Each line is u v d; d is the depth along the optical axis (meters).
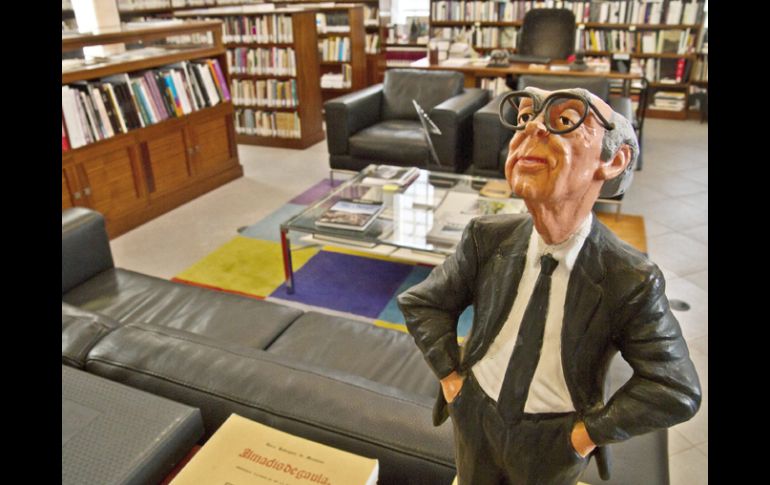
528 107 0.60
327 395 1.06
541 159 0.56
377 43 6.31
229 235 3.42
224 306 1.90
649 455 1.00
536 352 0.62
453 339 0.72
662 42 5.84
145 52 3.61
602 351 0.61
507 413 0.64
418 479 0.96
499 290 0.66
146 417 1.04
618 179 0.62
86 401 1.08
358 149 3.89
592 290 0.61
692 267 2.92
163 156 3.71
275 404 1.06
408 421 1.00
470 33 6.41
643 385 0.58
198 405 1.12
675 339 0.59
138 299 1.95
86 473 0.94
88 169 3.21
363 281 2.85
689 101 5.94
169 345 1.24
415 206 2.79
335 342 1.70
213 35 4.04
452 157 3.70
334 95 6.12
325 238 2.57
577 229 0.61
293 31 4.78
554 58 4.79
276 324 1.80
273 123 5.18
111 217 3.39
